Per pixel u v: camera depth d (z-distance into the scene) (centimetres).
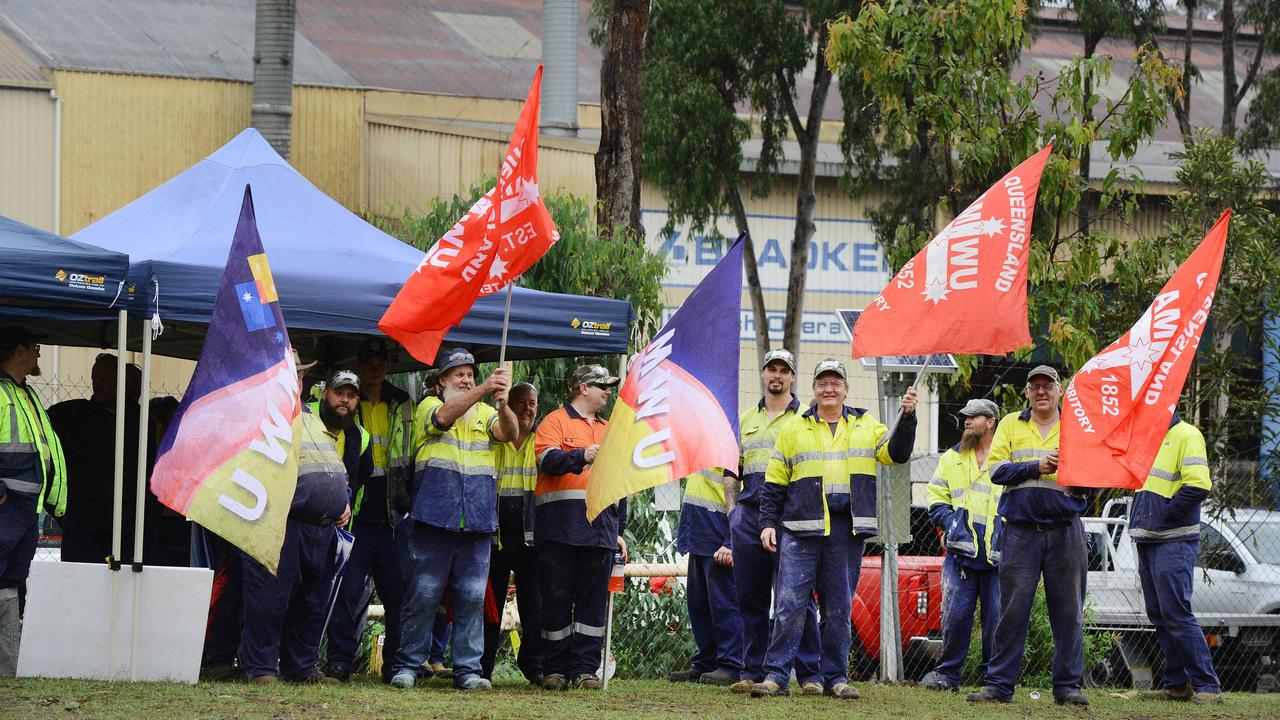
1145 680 1909
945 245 1328
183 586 1243
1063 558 1355
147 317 1258
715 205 4419
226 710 1060
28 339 1258
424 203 4384
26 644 1230
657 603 1784
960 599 1580
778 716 1166
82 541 1477
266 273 1236
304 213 1487
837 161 4925
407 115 4631
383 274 1383
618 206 2367
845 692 1323
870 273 4938
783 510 1353
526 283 2094
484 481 1317
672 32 4288
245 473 1191
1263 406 2162
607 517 1365
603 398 1388
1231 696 1606
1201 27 6438
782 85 4438
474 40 5606
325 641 1563
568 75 4684
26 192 4150
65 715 1007
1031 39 4253
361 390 1395
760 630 1422
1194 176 2322
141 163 4281
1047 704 1362
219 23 5072
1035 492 1350
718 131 4325
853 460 1334
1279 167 5059
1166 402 1307
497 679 1567
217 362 1204
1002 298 1312
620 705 1209
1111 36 4512
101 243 1379
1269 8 4566
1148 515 1487
